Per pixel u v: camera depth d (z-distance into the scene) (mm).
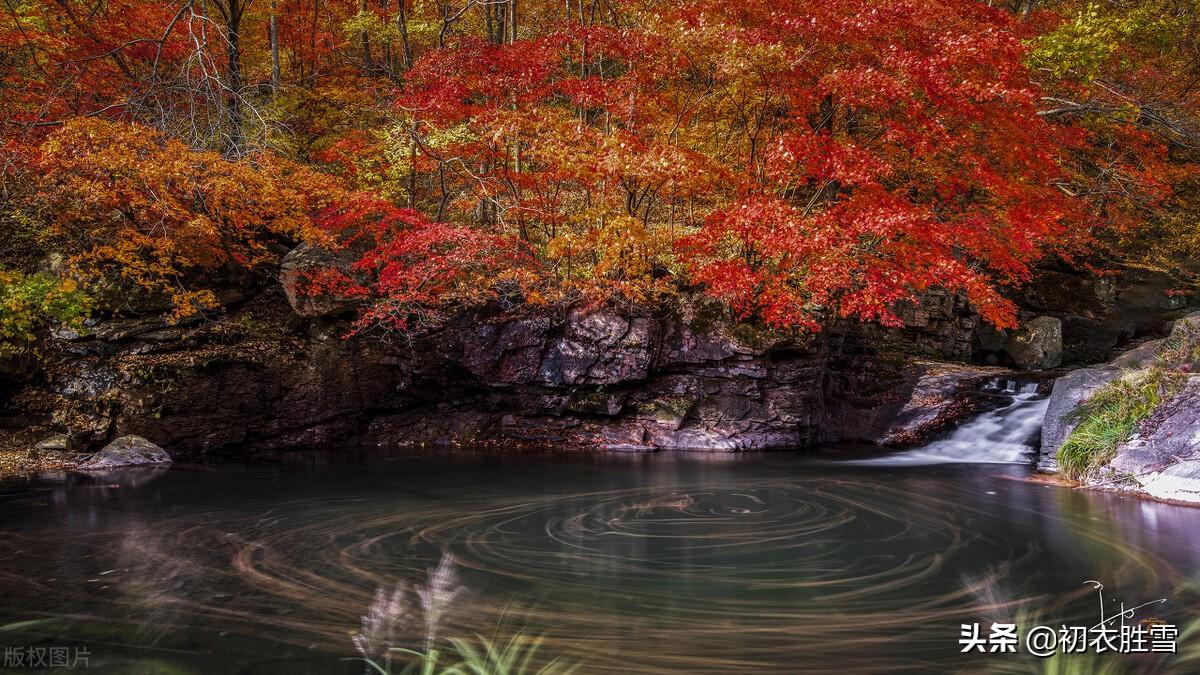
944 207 12609
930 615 4512
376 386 12133
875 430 12867
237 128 12312
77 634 4105
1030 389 12531
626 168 10086
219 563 5531
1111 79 12914
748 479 9406
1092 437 9188
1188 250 17547
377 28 14789
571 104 15617
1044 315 17828
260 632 4141
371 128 14344
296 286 11422
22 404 9961
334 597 4781
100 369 10188
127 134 9680
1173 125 12266
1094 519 7023
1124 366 10188
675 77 11281
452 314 11891
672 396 12125
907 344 15336
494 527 6789
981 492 8516
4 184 10633
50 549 5867
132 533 6406
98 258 10375
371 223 11742
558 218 12195
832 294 11867
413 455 11227
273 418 11383
